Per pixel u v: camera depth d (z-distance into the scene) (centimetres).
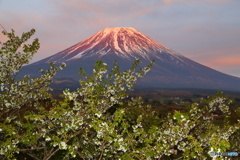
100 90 689
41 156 849
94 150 760
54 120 623
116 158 742
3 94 732
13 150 611
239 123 746
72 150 607
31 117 585
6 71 736
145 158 636
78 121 592
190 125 648
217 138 554
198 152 637
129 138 638
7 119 711
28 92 791
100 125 586
